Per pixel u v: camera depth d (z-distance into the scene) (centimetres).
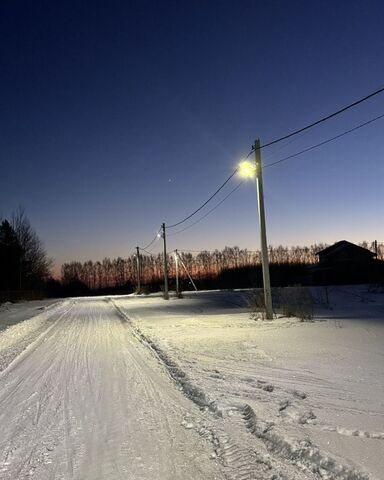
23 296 5306
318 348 1041
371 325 1410
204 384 755
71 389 802
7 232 6347
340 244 5244
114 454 490
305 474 405
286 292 2723
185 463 456
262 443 491
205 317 2058
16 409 692
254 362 924
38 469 460
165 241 4378
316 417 549
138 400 705
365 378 734
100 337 1588
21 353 1285
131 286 9425
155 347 1223
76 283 9625
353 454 431
